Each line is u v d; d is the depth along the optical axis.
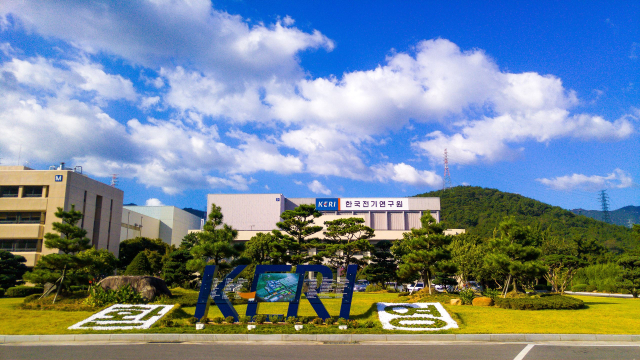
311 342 16.06
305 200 96.50
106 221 63.44
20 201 52.09
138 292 24.17
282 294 19.50
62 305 21.83
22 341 15.90
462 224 142.25
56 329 17.23
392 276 46.62
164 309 21.25
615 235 108.00
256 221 89.44
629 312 21.45
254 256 45.12
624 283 40.12
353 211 94.50
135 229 84.62
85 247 25.47
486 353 13.96
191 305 23.38
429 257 28.22
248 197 90.69
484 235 113.38
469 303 24.73
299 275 19.69
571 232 114.06
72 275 24.19
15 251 50.66
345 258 48.84
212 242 24.50
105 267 27.72
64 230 24.67
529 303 22.06
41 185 52.94
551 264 50.16
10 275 38.69
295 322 18.91
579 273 59.62
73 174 54.41
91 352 13.86
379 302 24.91
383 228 94.06
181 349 14.47
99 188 61.34
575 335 16.59
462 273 39.34
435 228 29.16
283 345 15.38
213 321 18.95
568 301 22.45
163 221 99.06
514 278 28.09
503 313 20.92
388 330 17.58
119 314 20.02
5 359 12.84
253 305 19.42
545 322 19.09
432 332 17.28
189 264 23.64
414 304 22.56
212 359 12.90
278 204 89.88
